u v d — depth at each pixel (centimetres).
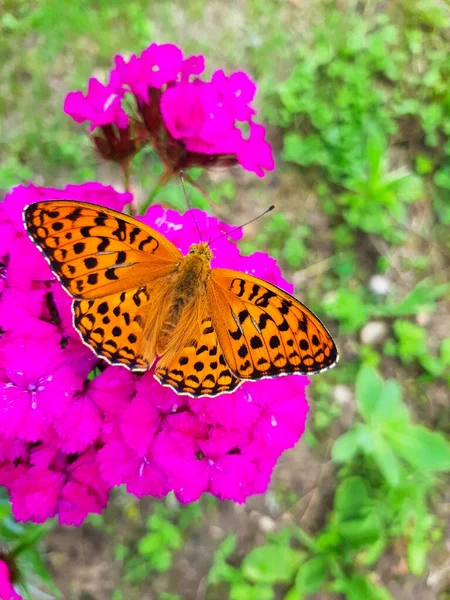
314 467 14
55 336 7
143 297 7
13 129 15
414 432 13
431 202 16
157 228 8
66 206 6
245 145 8
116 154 9
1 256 7
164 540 13
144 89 8
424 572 14
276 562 13
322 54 17
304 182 16
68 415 7
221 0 17
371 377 14
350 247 16
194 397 6
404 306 15
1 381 7
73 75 16
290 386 7
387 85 17
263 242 15
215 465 7
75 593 13
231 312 7
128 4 16
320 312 15
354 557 13
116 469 7
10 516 9
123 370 7
